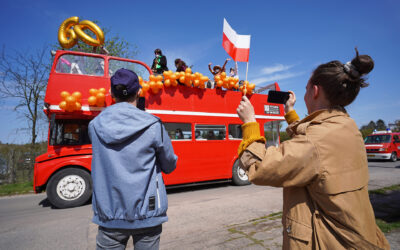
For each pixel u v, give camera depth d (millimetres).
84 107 6090
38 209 5941
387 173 9625
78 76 6164
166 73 7039
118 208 1290
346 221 889
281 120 9109
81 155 6059
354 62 1034
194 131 7422
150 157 1381
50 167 5730
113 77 1527
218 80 7957
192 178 7281
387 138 16109
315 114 1060
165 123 7012
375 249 854
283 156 912
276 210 4562
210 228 3707
